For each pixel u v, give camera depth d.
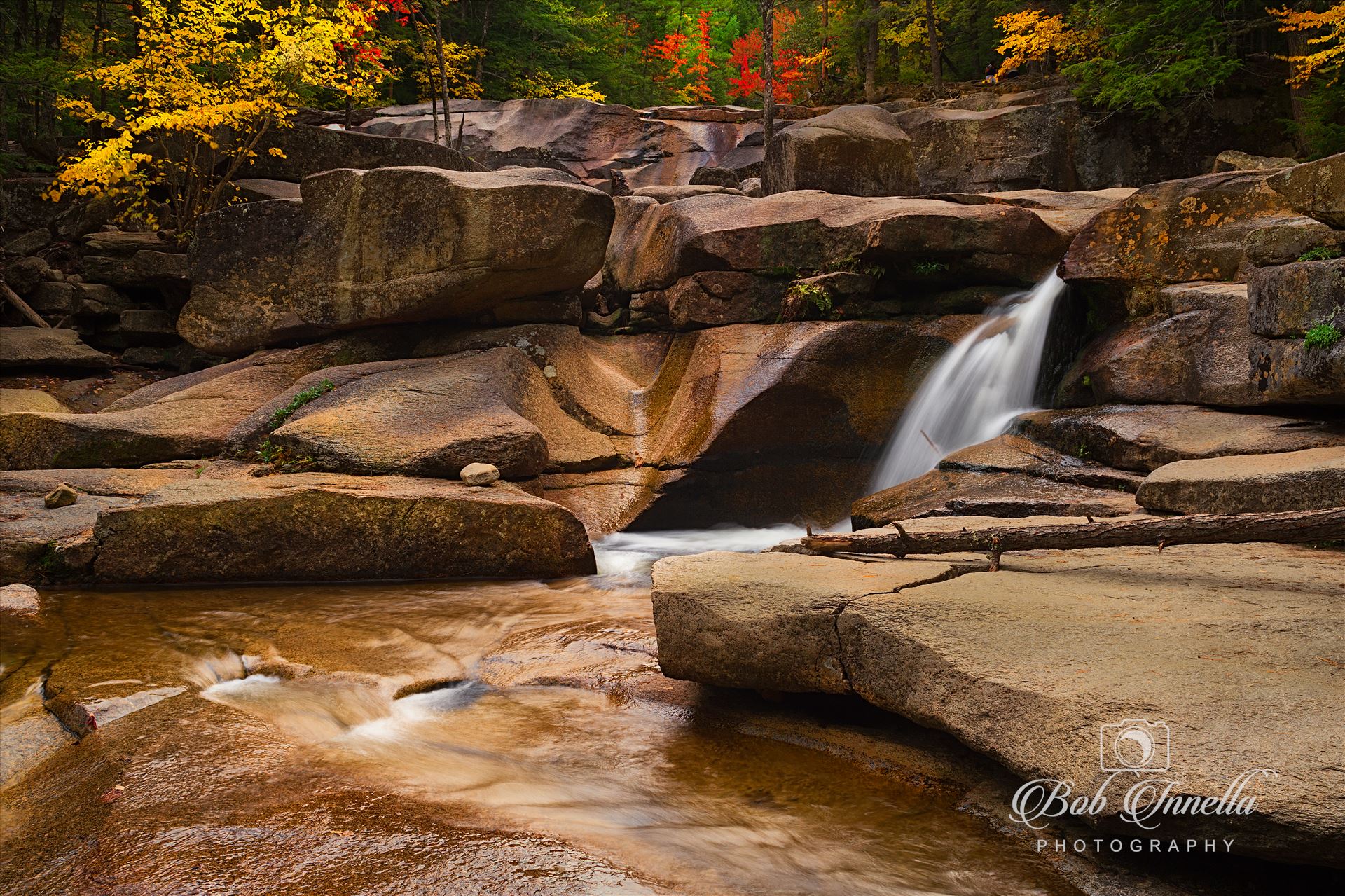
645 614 6.45
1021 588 4.39
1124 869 3.06
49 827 3.33
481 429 9.24
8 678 4.98
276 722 4.37
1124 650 3.49
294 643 5.72
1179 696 3.06
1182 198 9.49
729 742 4.25
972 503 7.43
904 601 4.17
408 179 11.38
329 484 8.08
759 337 10.99
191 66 16.45
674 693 4.80
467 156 17.58
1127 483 7.52
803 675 4.23
